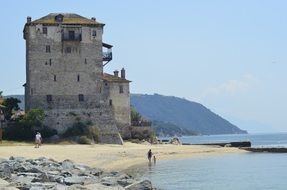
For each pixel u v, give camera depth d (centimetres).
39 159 5603
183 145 11750
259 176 5900
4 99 11456
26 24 10719
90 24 10956
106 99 11688
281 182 5331
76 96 10788
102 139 10619
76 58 10856
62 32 10812
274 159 8581
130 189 3794
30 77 10644
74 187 3494
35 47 10694
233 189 4769
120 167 6744
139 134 11944
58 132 10481
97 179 4134
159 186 4894
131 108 12988
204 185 5016
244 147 11450
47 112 10569
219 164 7525
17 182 3634
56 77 10738
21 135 10106
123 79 11906
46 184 3569
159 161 7950
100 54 10988
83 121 10681
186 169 6656
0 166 4522
